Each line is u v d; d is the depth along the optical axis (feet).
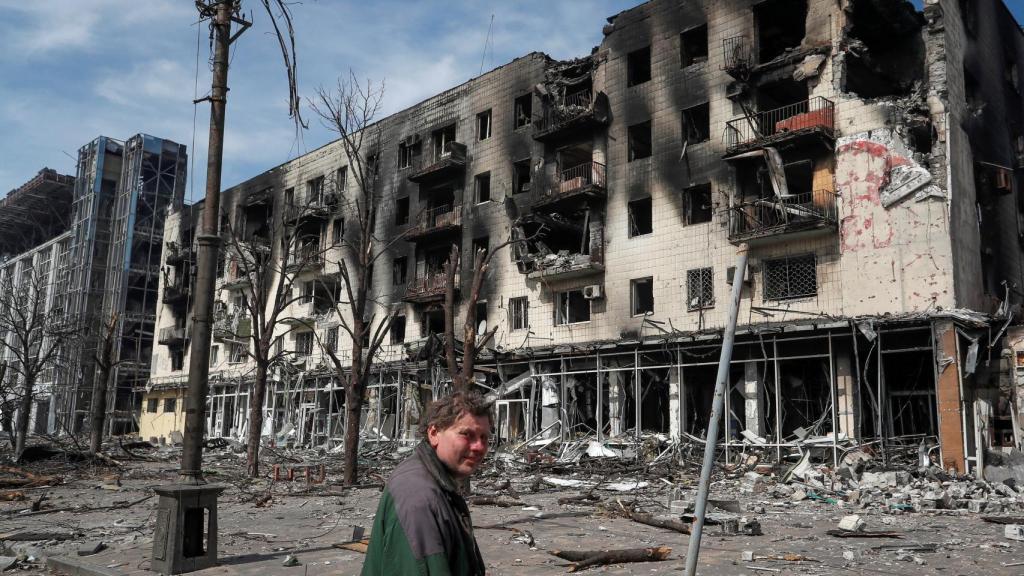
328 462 89.15
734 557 25.63
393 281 125.18
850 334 69.00
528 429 93.25
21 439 95.55
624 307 91.25
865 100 75.15
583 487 57.88
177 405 168.14
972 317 63.98
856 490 51.70
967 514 42.39
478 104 115.96
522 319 103.45
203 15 28.71
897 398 75.20
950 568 23.68
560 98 103.14
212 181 27.20
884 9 78.69
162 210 213.87
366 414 121.80
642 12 96.89
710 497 51.21
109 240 214.28
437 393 105.50
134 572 23.29
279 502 47.14
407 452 96.02
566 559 25.12
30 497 49.80
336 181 140.15
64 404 185.16
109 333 92.58
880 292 71.26
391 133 130.72
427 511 7.69
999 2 92.38
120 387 199.72
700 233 85.56
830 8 78.95
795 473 62.54
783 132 76.89
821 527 35.22
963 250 70.49
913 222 70.54
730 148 81.35
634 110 95.14
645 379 92.48
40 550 27.89
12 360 193.26
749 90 84.07
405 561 7.48
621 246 93.09
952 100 74.28
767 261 79.97
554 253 104.01
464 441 8.45
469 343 52.54
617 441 80.53
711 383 86.48
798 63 80.43
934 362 64.08
